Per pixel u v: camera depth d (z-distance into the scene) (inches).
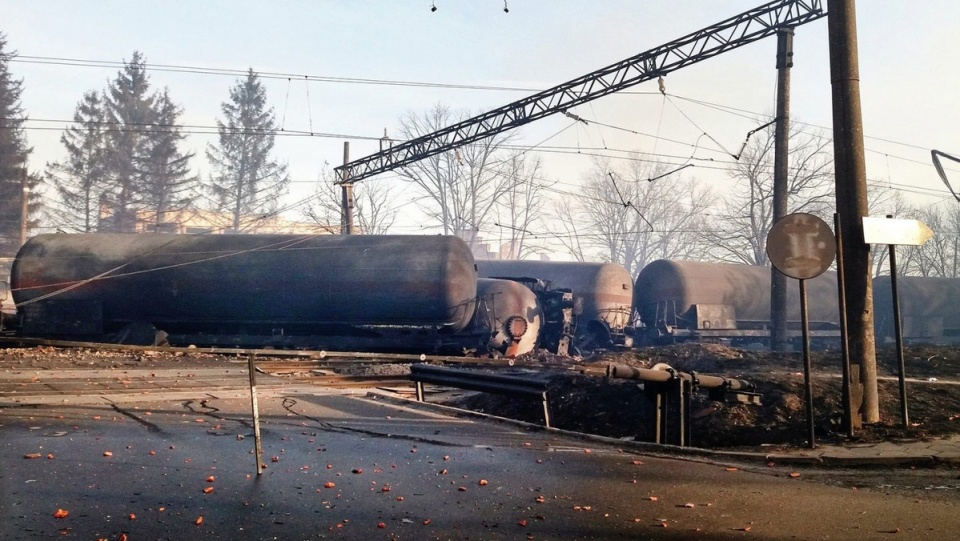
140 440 360.5
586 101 1140.5
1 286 1771.7
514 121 1227.2
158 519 230.1
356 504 254.4
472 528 229.3
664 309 1469.0
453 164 2618.1
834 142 427.8
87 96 2758.4
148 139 2733.8
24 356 868.6
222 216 2785.4
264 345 1044.5
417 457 336.5
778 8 968.3
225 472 297.4
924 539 220.8
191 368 798.5
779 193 995.9
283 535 218.1
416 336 1026.7
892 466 331.6
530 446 369.7
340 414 467.8
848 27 422.0
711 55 1021.8
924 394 479.8
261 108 2920.8
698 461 340.5
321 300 1025.5
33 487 261.9
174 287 1051.3
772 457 341.7
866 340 414.9
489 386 470.6
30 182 2502.5
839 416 416.2
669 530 228.8
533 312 1143.0
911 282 1701.5
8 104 2583.7
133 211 2647.6
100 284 1064.2
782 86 992.2
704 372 669.3
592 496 270.7
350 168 1512.1
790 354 775.7
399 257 1015.6
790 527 233.0
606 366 392.2
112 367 781.9
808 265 383.6
